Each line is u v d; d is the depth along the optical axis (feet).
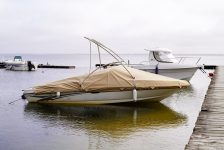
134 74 50.34
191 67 80.74
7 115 44.75
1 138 33.42
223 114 31.48
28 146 30.89
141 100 50.96
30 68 151.33
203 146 21.66
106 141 32.35
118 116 43.68
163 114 45.19
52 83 52.65
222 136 23.89
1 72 138.92
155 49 84.33
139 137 33.65
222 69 99.71
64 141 32.45
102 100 50.96
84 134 34.91
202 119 29.43
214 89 50.55
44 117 43.37
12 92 70.33
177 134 34.81
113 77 50.16
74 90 50.98
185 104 53.52
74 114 45.03
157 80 49.75
